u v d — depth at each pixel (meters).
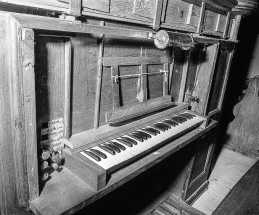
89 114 1.47
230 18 2.58
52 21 0.99
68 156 1.32
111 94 1.58
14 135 1.01
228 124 4.20
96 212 2.10
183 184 2.58
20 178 1.06
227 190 3.06
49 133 1.26
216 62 2.37
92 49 1.36
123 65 1.61
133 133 1.67
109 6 1.30
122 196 2.42
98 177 1.15
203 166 2.89
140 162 1.45
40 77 1.13
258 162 2.21
